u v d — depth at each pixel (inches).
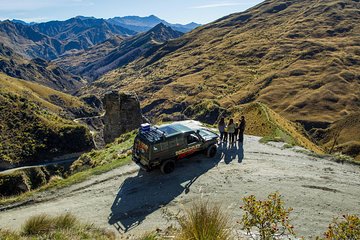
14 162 4805.6
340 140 4234.7
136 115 2493.8
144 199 753.6
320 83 7096.5
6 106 5787.4
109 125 2472.9
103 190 816.9
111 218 684.7
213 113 6240.2
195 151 911.0
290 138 1380.4
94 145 5575.8
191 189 781.3
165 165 855.1
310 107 6166.3
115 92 2464.3
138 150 852.6
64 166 3981.3
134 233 602.9
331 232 306.3
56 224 572.4
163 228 617.6
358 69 7760.8
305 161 926.4
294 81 7603.4
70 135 5388.8
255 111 1771.7
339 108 6038.4
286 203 692.7
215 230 345.4
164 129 885.8
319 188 759.7
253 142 1094.4
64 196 807.7
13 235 519.8
